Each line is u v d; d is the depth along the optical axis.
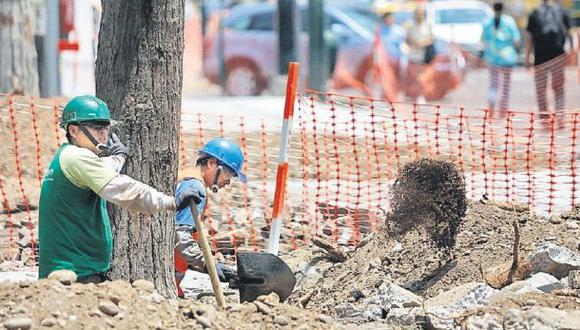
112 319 15.08
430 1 70.38
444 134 36.41
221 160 19.20
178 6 17.70
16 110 35.44
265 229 26.50
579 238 20.66
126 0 17.42
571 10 79.38
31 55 41.00
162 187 17.78
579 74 53.44
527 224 21.50
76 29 51.97
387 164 31.39
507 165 29.72
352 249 23.69
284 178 21.81
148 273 17.73
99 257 16.64
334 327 16.70
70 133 16.45
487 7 71.44
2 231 26.28
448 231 20.55
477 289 18.34
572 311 16.12
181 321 15.72
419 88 55.97
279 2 56.06
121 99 17.52
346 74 59.31
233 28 65.06
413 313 18.14
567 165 32.38
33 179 30.91
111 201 15.95
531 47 47.78
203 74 66.50
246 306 16.80
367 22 63.31
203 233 17.44
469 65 55.47
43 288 15.24
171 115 17.80
